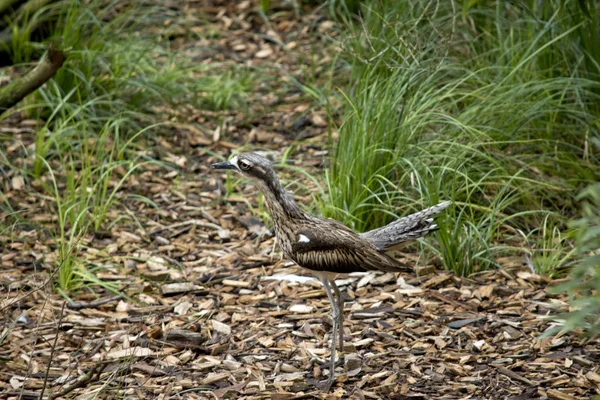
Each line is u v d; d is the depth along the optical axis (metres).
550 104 13.59
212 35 18.80
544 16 14.41
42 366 9.65
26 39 16.12
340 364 9.64
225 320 10.67
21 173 14.03
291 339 10.18
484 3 15.48
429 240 12.03
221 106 16.59
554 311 10.52
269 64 17.95
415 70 12.77
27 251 12.28
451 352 9.77
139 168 14.59
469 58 14.80
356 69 14.55
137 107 15.82
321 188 12.51
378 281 11.45
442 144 12.70
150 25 18.47
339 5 18.11
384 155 12.46
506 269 11.56
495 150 12.97
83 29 15.80
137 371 9.55
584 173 12.88
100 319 10.68
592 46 13.94
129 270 11.88
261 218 13.31
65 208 13.04
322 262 9.33
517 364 9.45
